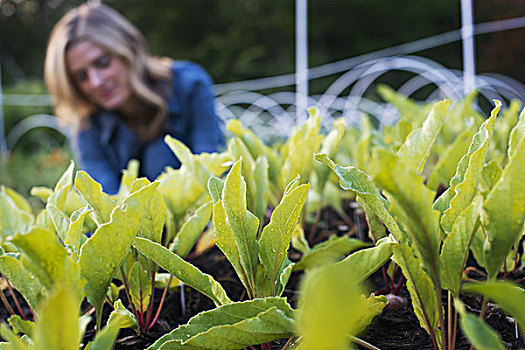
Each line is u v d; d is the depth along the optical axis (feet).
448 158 2.77
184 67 7.43
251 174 2.52
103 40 6.52
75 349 1.10
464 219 1.48
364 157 3.75
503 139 3.85
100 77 6.57
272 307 1.45
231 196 1.66
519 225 1.37
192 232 2.39
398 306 2.30
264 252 1.74
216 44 39.86
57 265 1.28
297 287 2.77
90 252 1.56
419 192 1.26
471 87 7.08
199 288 1.79
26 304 2.82
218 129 7.39
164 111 6.81
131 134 7.16
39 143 21.68
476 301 2.28
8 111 21.29
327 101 11.93
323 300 0.77
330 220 4.28
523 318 1.09
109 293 2.27
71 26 6.73
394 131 3.88
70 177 2.30
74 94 7.13
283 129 11.74
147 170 7.20
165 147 7.14
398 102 4.89
